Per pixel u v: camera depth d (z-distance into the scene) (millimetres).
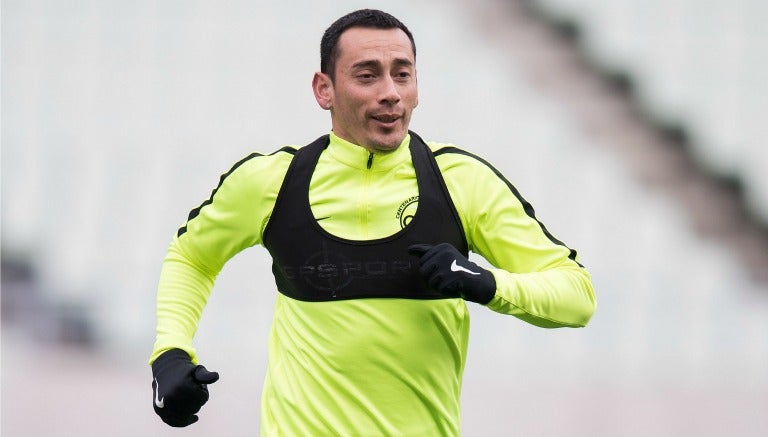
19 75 34156
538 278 11117
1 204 31922
